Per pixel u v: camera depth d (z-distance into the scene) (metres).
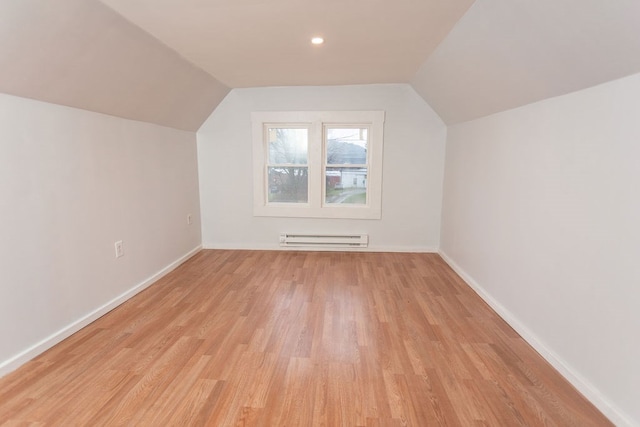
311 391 1.79
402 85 4.05
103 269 2.65
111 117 2.73
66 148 2.28
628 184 1.48
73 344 2.21
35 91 1.99
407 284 3.30
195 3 1.89
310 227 4.43
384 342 2.27
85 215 2.46
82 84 2.23
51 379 1.86
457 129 3.70
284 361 2.05
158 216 3.45
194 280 3.39
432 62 2.98
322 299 2.95
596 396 1.66
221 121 4.28
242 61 3.05
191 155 4.19
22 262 1.97
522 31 1.76
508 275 2.54
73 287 2.36
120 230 2.86
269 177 4.45
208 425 1.56
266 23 2.20
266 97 4.19
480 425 1.56
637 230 1.43
